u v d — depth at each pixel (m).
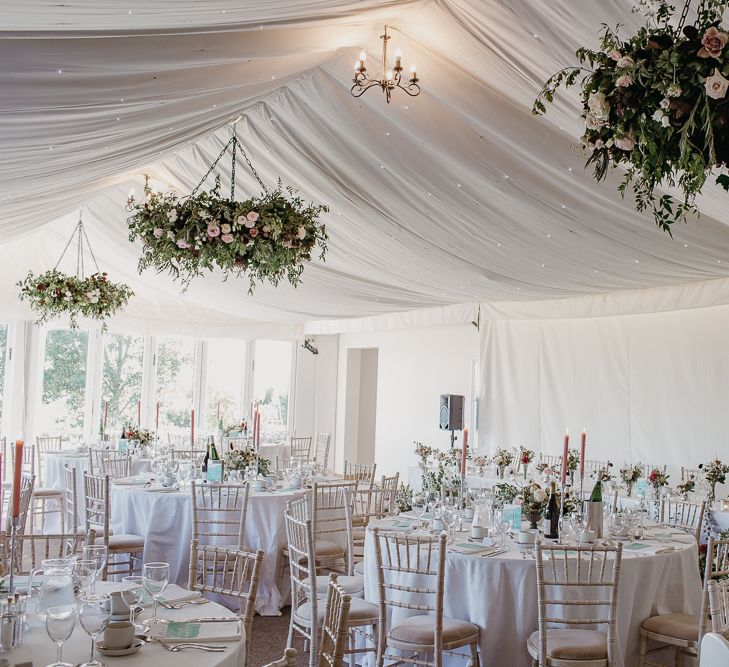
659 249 6.13
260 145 6.08
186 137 4.62
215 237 5.18
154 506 6.15
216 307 11.30
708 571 4.12
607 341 9.12
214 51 3.22
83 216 9.07
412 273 8.07
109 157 4.20
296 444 12.65
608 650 3.80
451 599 4.28
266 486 6.76
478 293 8.58
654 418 8.62
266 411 13.62
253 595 3.40
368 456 14.49
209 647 2.59
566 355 9.51
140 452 9.38
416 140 5.29
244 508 5.84
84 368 11.82
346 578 5.18
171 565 6.11
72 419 11.66
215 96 3.97
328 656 2.74
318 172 6.15
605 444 9.05
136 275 10.47
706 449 8.12
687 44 1.94
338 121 5.38
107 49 2.69
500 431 10.01
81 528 8.11
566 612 4.14
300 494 6.41
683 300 7.88
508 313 9.56
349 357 14.16
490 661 4.14
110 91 3.06
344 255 8.07
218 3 2.64
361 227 7.05
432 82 4.65
